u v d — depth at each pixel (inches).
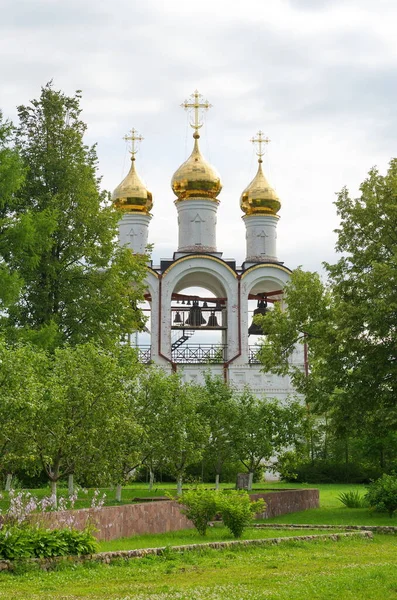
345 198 1237.7
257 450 1531.7
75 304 1454.2
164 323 2118.6
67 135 1540.4
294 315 1321.4
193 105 2297.0
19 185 1331.2
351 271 1222.9
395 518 1074.7
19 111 1562.5
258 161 2363.4
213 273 2166.6
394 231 1192.8
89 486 1537.9
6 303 1251.8
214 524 970.7
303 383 1258.0
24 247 1326.3
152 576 598.2
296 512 1178.0
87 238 1508.4
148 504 866.8
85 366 1018.1
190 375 2114.9
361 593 513.0
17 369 877.8
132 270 1555.1
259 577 590.2
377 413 1084.5
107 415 1008.2
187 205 2234.3
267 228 2308.1
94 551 663.1
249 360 2164.1
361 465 1964.8
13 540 620.7
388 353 1122.7
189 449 1295.5
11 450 959.6
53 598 496.7
